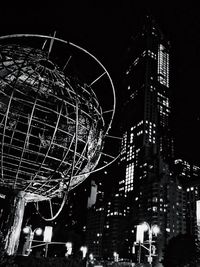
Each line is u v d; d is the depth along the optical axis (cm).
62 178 548
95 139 623
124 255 10169
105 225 12144
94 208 13425
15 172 518
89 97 610
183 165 16112
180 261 4922
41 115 551
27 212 2377
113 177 16700
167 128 16988
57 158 549
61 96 569
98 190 18300
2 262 488
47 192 593
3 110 530
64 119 568
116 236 11275
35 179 560
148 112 16112
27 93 555
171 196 10038
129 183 13675
